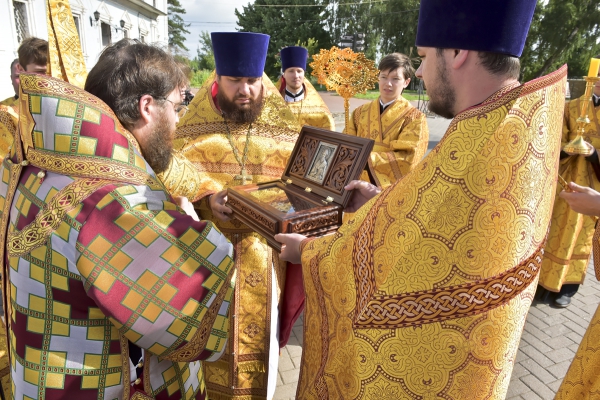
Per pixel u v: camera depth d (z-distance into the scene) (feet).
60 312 2.96
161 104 3.41
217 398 6.92
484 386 3.23
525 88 2.79
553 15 76.13
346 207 5.49
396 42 114.83
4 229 3.21
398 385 3.27
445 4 2.90
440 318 3.05
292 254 4.58
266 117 7.13
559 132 3.05
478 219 2.85
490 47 2.81
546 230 3.12
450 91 3.07
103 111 3.01
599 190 9.66
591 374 4.31
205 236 3.18
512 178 2.82
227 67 6.41
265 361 6.79
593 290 11.62
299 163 6.27
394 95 10.79
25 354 3.03
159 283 2.95
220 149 6.92
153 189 3.15
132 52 3.34
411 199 3.05
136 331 2.93
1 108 6.68
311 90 13.14
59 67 3.78
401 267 3.06
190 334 3.11
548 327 9.80
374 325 3.24
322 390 3.95
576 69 81.46
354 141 5.45
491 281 2.94
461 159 2.85
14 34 32.48
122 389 3.18
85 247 2.79
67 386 3.00
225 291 3.35
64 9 3.78
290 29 131.95
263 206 5.25
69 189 2.86
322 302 3.92
